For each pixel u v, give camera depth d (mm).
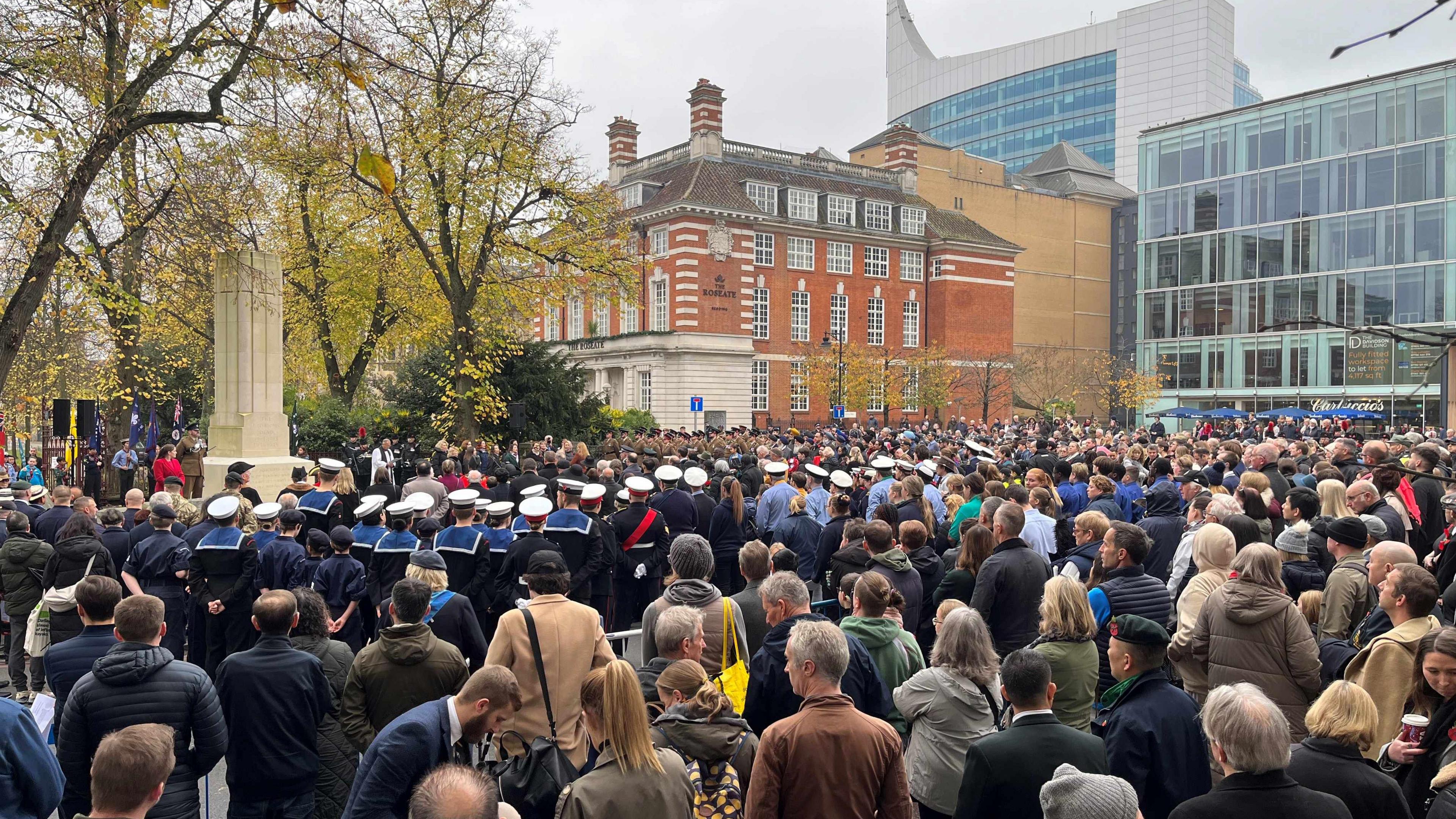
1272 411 49094
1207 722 3883
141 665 5172
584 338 63406
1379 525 7398
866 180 66875
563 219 28234
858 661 5562
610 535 10391
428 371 29875
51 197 15078
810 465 13344
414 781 4418
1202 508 8930
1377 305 53281
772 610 5879
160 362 36438
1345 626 6852
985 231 70750
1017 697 4520
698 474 12758
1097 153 115875
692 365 54062
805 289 60812
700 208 54375
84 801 5156
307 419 29234
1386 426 39844
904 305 65188
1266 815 3678
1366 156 54031
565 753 5719
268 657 5750
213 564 9250
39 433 34844
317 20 6387
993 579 7309
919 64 139375
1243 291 60625
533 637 5898
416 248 28953
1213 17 107250
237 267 17812
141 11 13625
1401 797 4145
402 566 9172
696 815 4223
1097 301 89875
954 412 65438
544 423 30969
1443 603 6824
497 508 9695
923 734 5414
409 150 24281
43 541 10422
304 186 28984
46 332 30250
